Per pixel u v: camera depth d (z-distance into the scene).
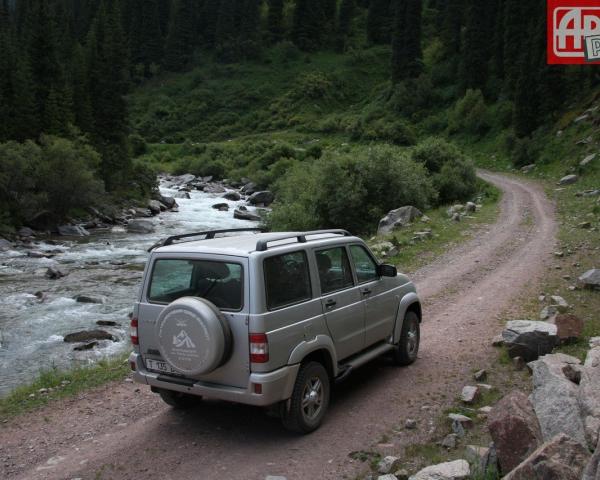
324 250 6.84
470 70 103.12
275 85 160.00
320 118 137.62
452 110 102.25
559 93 71.31
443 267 16.86
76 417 7.12
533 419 5.05
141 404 7.46
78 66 62.91
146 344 6.30
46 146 41.81
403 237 21.50
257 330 5.62
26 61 55.16
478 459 5.05
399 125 98.81
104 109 61.62
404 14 126.06
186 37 175.62
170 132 143.00
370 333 7.47
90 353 13.32
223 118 146.62
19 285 21.77
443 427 6.23
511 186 48.16
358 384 7.79
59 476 5.60
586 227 22.25
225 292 5.84
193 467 5.63
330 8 192.50
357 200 30.19
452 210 30.55
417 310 8.89
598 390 4.88
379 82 157.25
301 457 5.73
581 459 4.07
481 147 83.00
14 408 7.52
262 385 5.58
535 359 8.14
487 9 107.62
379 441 6.01
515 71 91.81
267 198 61.72
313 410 6.34
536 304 11.84
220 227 42.47
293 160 73.44
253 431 6.42
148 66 170.12
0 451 6.23
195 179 85.88
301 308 6.17
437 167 44.16
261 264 5.79
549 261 16.59
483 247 20.05
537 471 4.04
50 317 16.89
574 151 56.84
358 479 5.26
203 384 5.93
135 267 26.06
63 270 24.34
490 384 7.47
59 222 40.94
